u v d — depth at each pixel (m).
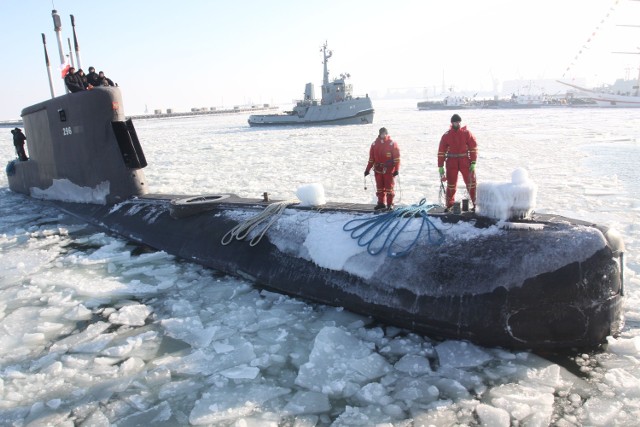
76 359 4.57
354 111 44.28
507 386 3.81
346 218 5.64
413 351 4.40
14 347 4.91
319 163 18.25
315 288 5.34
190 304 5.64
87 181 9.77
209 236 6.91
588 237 4.12
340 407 3.75
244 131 42.53
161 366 4.40
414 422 3.51
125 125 9.18
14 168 13.55
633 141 22.17
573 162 15.92
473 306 4.21
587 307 4.04
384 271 4.83
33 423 3.71
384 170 5.86
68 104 9.45
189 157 22.56
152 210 8.43
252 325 5.04
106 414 3.79
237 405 3.80
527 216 4.56
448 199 5.87
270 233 6.19
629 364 3.99
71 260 7.41
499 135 27.12
